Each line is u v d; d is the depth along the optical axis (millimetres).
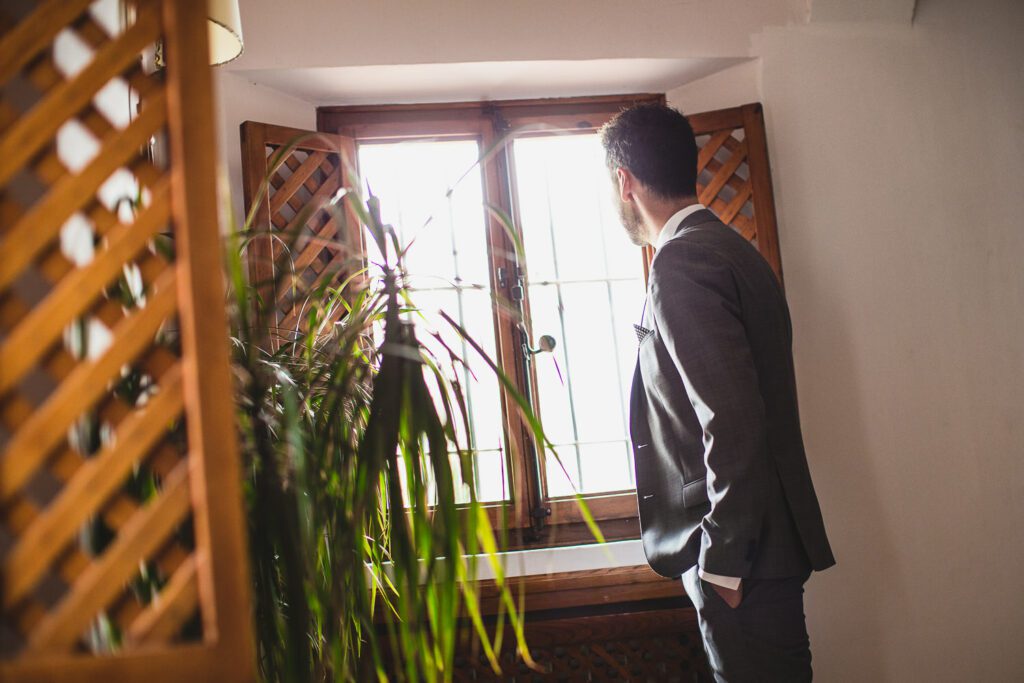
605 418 2783
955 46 2803
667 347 1760
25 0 1122
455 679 2422
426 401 1246
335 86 2648
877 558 2594
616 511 2678
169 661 878
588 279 2842
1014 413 2699
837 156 2730
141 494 1144
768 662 1712
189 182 942
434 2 2605
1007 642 2600
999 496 2658
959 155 2766
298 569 1134
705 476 1782
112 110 1262
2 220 978
